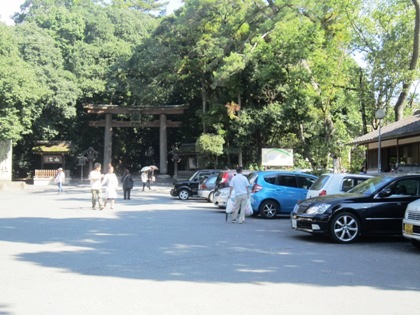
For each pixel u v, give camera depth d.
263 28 32.41
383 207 12.01
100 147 60.84
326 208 11.86
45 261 9.05
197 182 29.64
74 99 52.19
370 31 29.58
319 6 28.59
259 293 6.80
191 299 6.44
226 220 16.61
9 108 43.59
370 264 9.05
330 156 31.80
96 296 6.57
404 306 6.23
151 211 20.66
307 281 7.58
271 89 39.72
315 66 27.41
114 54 56.53
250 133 39.88
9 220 16.55
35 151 53.00
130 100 58.00
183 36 46.94
